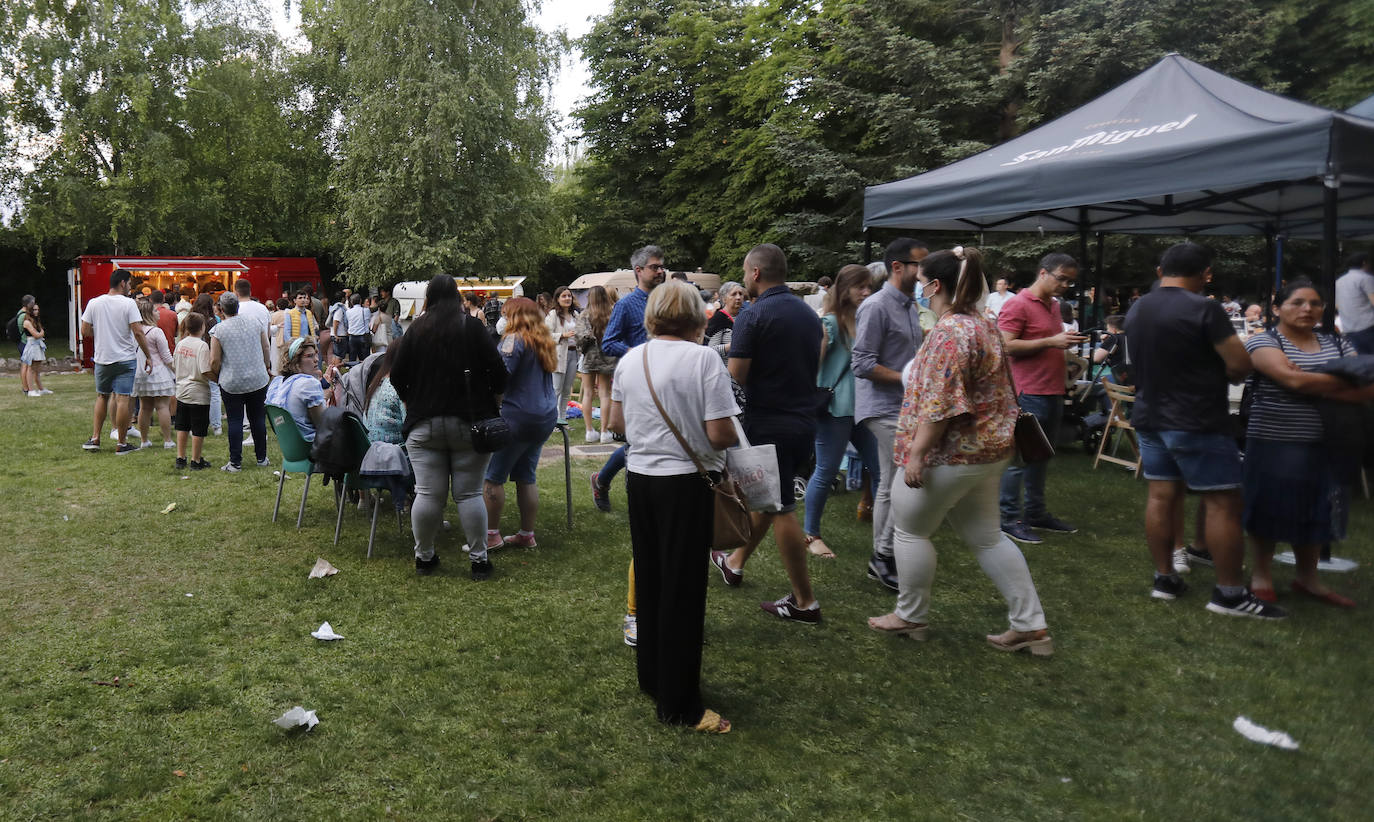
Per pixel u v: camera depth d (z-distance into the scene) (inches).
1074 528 235.6
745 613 173.9
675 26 1079.0
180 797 107.9
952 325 143.0
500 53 919.7
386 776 113.3
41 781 110.3
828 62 757.9
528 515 217.0
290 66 1077.8
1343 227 255.8
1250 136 205.0
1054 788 111.5
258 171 1009.5
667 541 125.3
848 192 746.8
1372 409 167.9
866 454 200.1
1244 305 618.2
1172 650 156.0
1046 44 629.6
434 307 184.2
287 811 105.2
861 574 198.4
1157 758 119.3
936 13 731.4
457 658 150.6
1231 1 612.7
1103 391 354.3
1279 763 117.6
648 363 126.8
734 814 105.6
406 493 209.3
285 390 229.3
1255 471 176.9
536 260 1072.2
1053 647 156.8
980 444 144.6
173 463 319.9
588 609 175.8
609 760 118.0
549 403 210.4
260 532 228.2
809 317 161.3
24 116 920.9
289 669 144.9
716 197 1035.3
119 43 895.7
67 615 167.9
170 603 175.3
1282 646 157.3
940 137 685.3
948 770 116.2
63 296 1048.8
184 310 576.1
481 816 105.1
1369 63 641.6
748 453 130.7
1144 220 387.2
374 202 872.9
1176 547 199.9
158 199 912.3
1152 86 261.4
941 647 157.5
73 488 277.1
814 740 124.2
